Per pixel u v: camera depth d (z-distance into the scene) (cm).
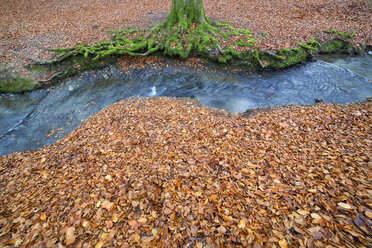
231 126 652
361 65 1192
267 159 485
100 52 1267
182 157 524
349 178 388
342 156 450
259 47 1249
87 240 352
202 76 1233
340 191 367
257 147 538
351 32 1359
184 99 986
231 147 545
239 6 1909
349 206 334
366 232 294
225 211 369
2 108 1036
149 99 977
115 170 507
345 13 1556
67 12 1855
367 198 342
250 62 1243
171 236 344
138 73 1284
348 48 1317
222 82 1171
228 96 1044
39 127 904
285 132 592
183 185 441
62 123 915
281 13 1680
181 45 1339
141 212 393
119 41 1370
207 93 1084
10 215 417
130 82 1213
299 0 1856
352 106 739
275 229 326
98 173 504
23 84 1116
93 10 1914
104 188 453
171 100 958
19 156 704
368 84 991
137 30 1487
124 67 1320
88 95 1106
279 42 1281
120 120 774
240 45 1276
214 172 470
